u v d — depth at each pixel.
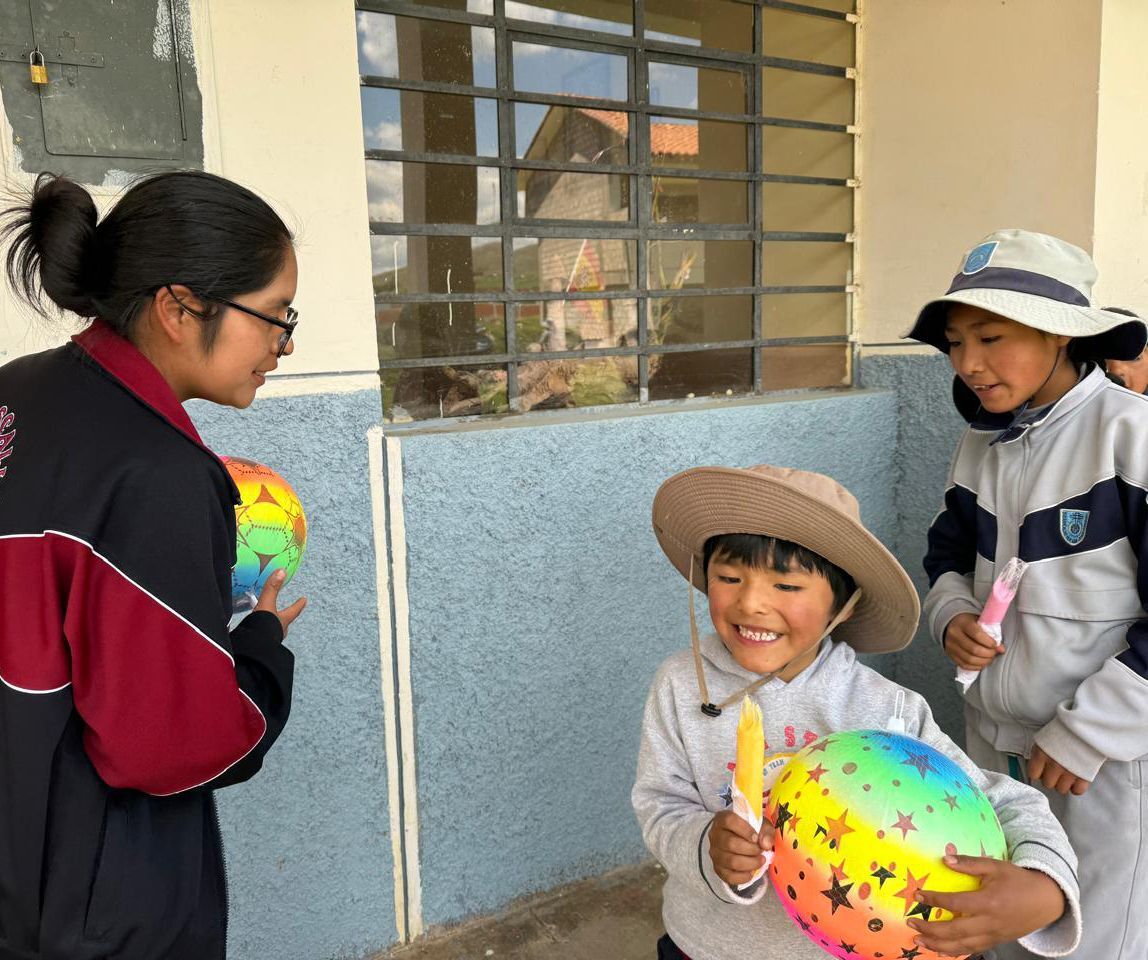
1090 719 1.57
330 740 2.22
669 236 2.81
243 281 1.18
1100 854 1.67
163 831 1.20
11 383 1.22
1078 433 1.68
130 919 1.15
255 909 2.20
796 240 3.09
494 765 2.47
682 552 1.56
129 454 1.10
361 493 2.17
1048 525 1.70
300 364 2.06
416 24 2.30
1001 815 1.27
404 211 2.34
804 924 1.14
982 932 1.04
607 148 2.66
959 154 2.92
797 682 1.42
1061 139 2.69
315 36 2.00
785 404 2.86
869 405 3.06
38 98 1.77
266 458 2.05
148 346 1.21
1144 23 2.66
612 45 2.61
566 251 2.62
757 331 3.04
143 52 1.84
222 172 1.94
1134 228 2.78
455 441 2.27
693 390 2.94
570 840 2.63
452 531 2.31
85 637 1.07
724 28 2.83
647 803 1.44
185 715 1.11
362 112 2.25
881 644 1.52
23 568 1.07
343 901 2.31
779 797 1.17
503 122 2.45
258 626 1.36
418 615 2.30
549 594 2.48
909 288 3.09
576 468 2.47
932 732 1.40
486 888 2.52
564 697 2.55
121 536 1.08
